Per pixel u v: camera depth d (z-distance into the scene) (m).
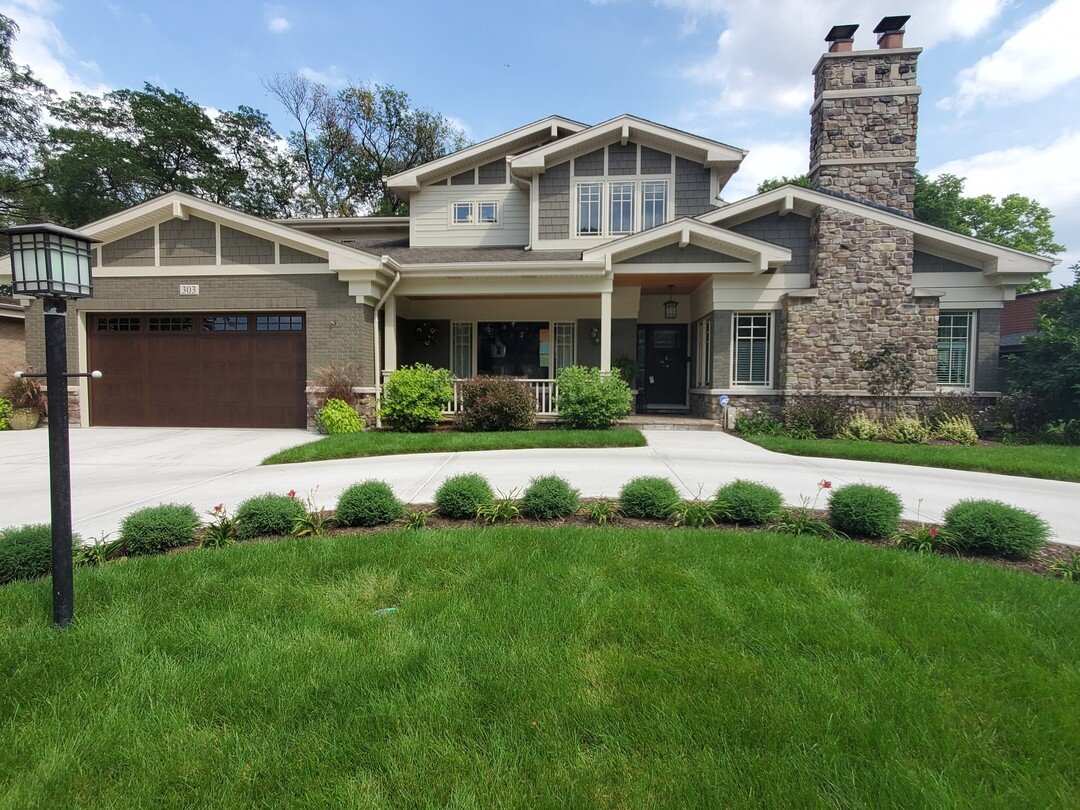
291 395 11.28
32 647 2.72
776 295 11.61
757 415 11.39
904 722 2.17
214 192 29.17
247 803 1.80
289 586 3.43
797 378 11.30
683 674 2.47
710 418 12.07
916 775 1.90
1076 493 6.30
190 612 3.09
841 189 11.96
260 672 2.49
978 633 2.84
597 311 13.47
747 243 10.78
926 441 10.16
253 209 31.19
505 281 11.52
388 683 2.42
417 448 8.77
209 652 2.68
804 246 11.62
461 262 11.35
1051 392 10.56
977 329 11.32
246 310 11.13
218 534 4.40
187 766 1.95
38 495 6.08
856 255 11.13
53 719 2.21
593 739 2.08
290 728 2.15
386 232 15.73
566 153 12.80
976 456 8.23
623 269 11.36
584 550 4.00
